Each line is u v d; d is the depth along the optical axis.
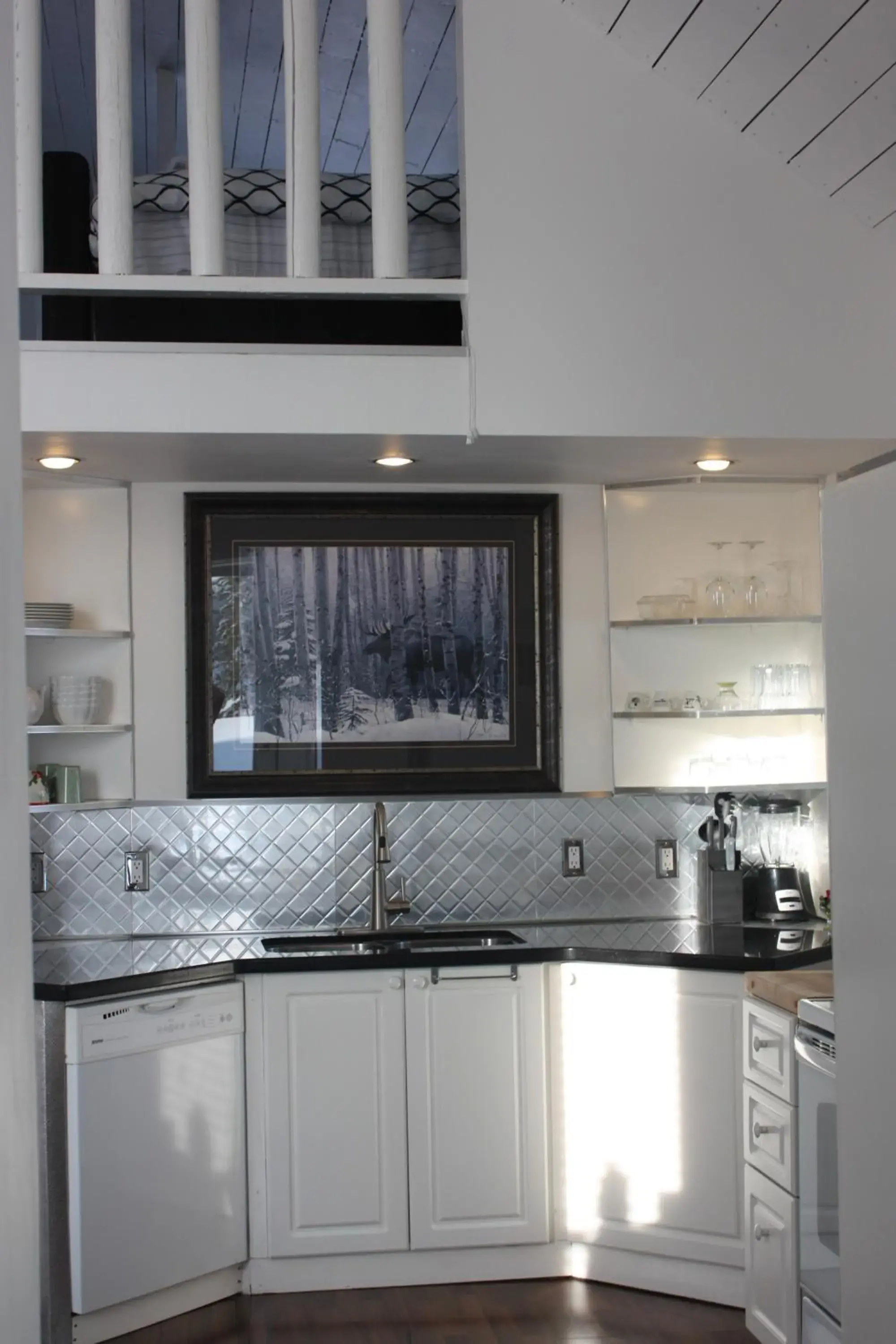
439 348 3.93
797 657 4.89
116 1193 3.86
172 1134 3.98
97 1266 3.81
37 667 4.59
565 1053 4.27
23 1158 0.95
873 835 2.05
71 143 6.31
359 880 4.76
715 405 4.00
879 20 3.29
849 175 3.91
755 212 4.03
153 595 4.64
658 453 4.23
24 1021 0.95
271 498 4.66
